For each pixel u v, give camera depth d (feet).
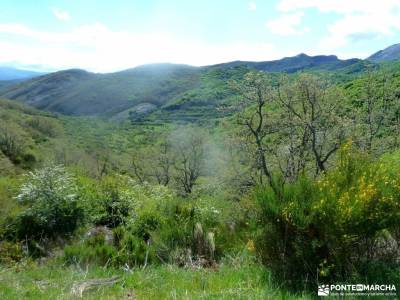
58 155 198.49
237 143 69.56
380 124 66.64
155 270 17.06
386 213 12.47
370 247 13.42
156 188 40.75
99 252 19.92
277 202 13.51
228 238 19.88
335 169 14.55
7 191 31.73
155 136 317.42
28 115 302.45
